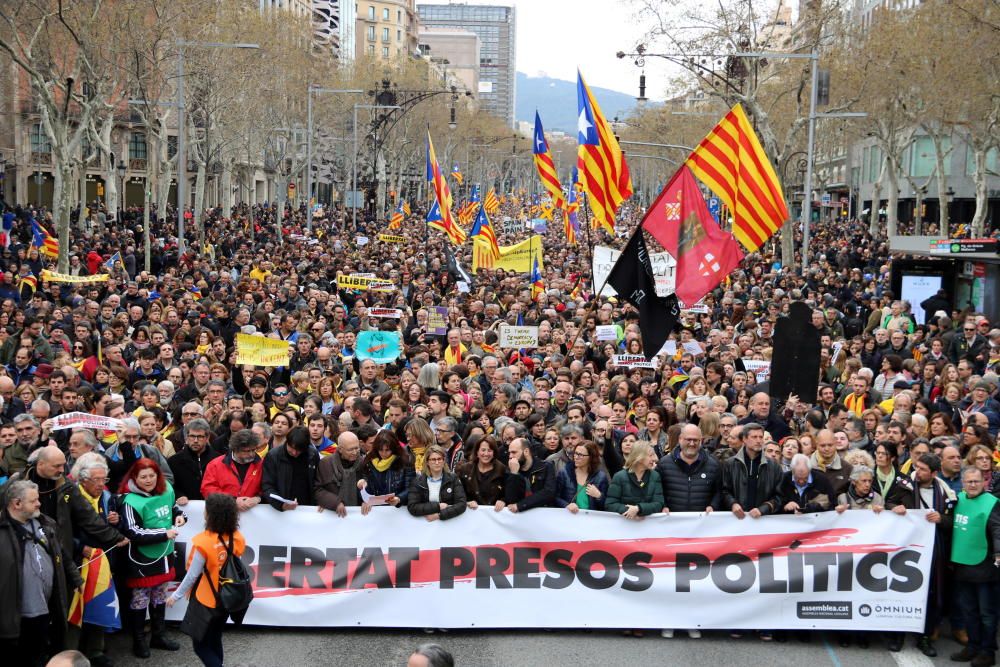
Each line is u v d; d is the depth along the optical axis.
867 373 14.62
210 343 16.45
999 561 8.95
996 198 64.19
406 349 17.84
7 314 18.20
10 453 9.68
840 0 41.53
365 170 86.19
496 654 9.27
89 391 12.28
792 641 9.80
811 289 29.70
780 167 39.47
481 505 9.85
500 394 13.20
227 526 8.04
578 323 21.09
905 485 9.82
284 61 51.59
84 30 29.28
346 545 9.70
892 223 51.31
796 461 9.73
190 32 36.78
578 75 18.14
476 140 118.56
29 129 62.44
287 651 9.27
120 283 25.42
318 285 27.66
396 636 9.71
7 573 7.85
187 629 8.01
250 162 56.09
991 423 13.38
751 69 41.16
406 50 172.12
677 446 10.21
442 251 41.25
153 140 48.00
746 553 9.70
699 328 21.91
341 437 9.91
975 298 25.45
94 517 8.55
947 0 34.56
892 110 48.00
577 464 9.98
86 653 8.84
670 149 85.00
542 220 63.25
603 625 9.72
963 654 9.38
